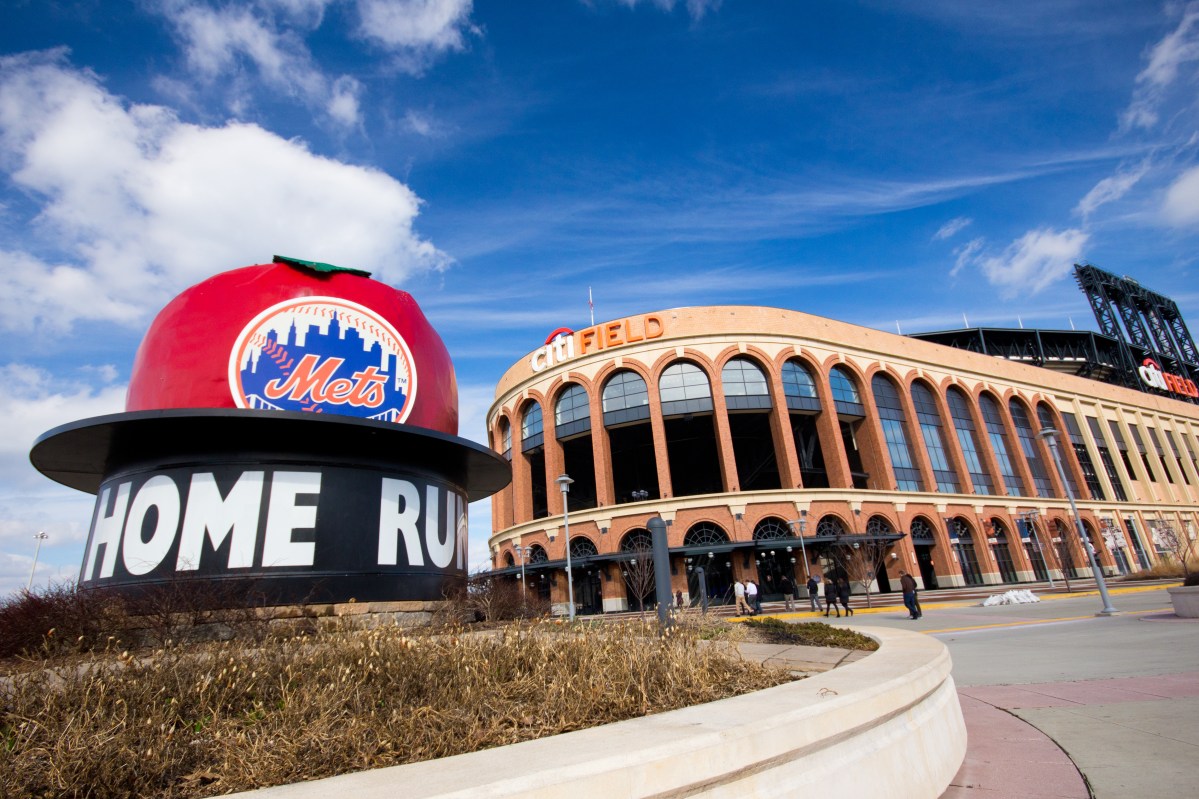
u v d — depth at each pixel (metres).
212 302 11.94
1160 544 60.59
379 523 11.97
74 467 12.82
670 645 6.36
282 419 10.81
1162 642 12.75
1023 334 80.69
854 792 3.79
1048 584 46.78
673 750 2.93
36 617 8.79
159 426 10.66
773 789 3.30
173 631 8.95
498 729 4.28
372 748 3.86
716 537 42.62
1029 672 10.54
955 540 49.00
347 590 11.22
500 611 14.19
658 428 45.09
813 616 29.20
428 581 12.63
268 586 10.50
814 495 43.06
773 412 46.62
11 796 3.25
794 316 49.97
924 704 5.11
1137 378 85.25
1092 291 94.00
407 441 12.43
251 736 4.05
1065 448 62.38
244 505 10.80
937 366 56.28
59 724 3.96
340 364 12.15
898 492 46.78
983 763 5.59
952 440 53.72
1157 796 4.53
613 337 48.88
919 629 19.69
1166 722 6.64
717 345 47.53
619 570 41.91
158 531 10.55
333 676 5.06
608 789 2.68
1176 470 74.06
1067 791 4.74
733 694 5.30
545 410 50.19
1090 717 7.09
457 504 14.30
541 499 58.50
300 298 12.28
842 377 50.94
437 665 5.59
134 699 4.39
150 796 3.42
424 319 14.37
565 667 5.54
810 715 3.62
